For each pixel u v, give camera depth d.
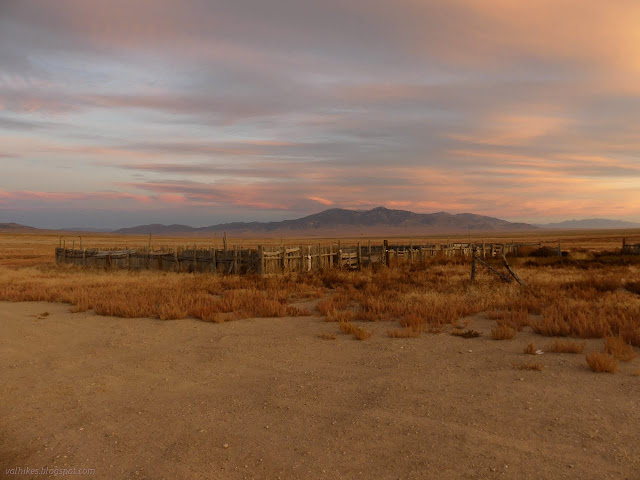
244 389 6.66
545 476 4.03
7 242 92.12
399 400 6.04
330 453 4.58
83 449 4.77
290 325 11.49
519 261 31.47
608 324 9.66
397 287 18.03
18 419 5.62
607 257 35.19
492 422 5.24
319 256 27.30
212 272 25.64
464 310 12.38
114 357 8.62
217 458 4.52
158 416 5.65
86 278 23.36
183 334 10.58
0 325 11.78
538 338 9.54
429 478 4.04
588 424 5.11
